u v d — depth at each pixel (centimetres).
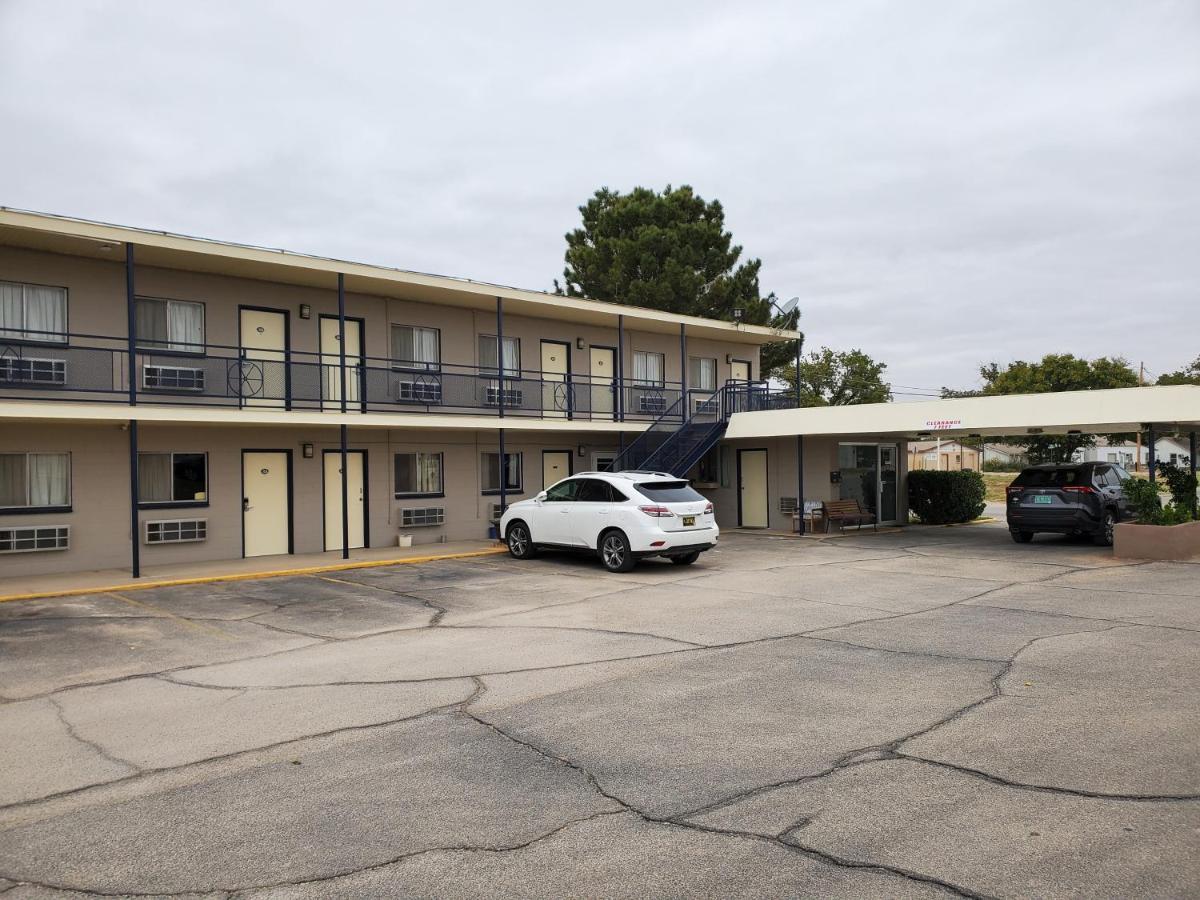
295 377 1866
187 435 1720
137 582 1441
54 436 1566
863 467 2438
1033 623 1028
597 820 496
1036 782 534
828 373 4841
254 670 874
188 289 1722
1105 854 439
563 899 409
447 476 2127
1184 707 679
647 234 3522
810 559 1700
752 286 3706
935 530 2353
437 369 2122
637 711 701
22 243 1487
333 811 516
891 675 798
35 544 1527
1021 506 1883
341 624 1111
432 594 1334
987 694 728
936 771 557
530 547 1738
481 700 743
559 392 2386
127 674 867
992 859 437
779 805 511
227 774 582
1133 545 1623
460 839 475
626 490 1545
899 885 414
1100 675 781
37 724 704
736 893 410
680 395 2602
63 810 526
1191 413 1560
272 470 1842
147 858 460
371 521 1986
